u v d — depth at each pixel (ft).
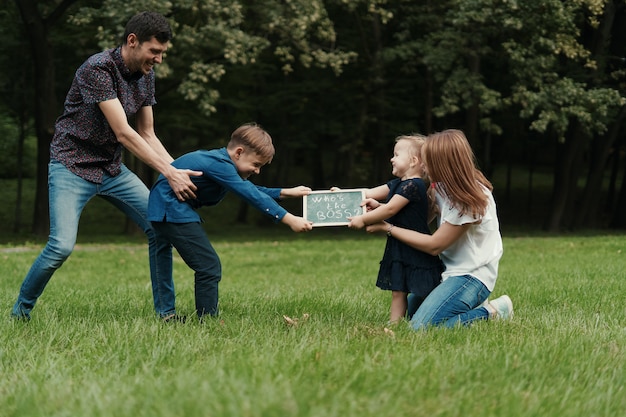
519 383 10.08
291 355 11.21
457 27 69.05
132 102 16.11
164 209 15.78
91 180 16.05
